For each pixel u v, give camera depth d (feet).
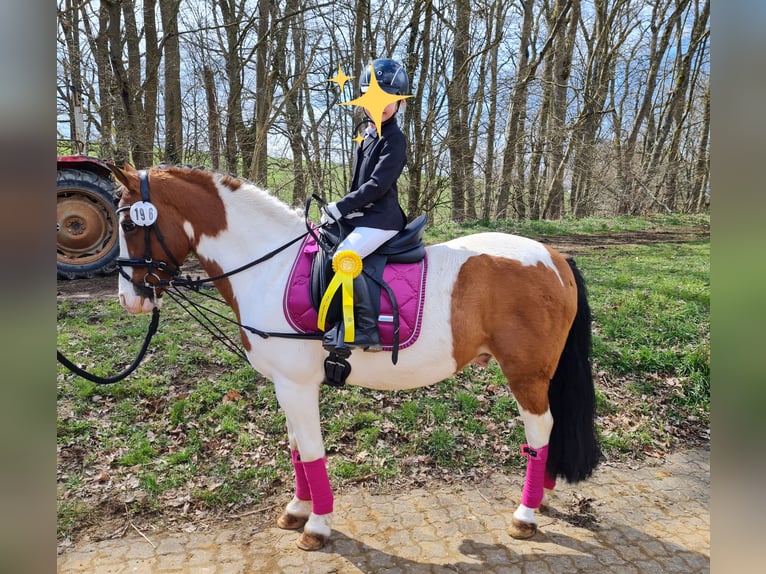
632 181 52.54
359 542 9.18
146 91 30.45
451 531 9.48
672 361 15.60
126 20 31.07
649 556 8.84
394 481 11.07
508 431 12.85
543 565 8.59
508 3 45.78
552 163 47.11
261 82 36.86
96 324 17.15
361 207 8.45
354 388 14.01
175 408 12.68
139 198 8.53
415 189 36.40
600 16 53.62
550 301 8.75
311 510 9.60
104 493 10.37
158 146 34.14
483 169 43.83
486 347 9.02
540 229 38.55
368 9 32.35
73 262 21.99
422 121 35.86
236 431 12.25
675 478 11.37
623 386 14.88
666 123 56.29
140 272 8.73
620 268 24.80
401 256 8.68
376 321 8.24
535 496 9.20
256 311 8.66
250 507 10.29
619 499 10.57
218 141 34.30
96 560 8.79
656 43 58.44
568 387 9.30
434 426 12.89
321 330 8.34
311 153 39.22
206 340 16.14
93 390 13.16
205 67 35.32
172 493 10.48
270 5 33.12
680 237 35.99
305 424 8.73
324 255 8.50
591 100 45.44
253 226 8.95
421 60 34.96
